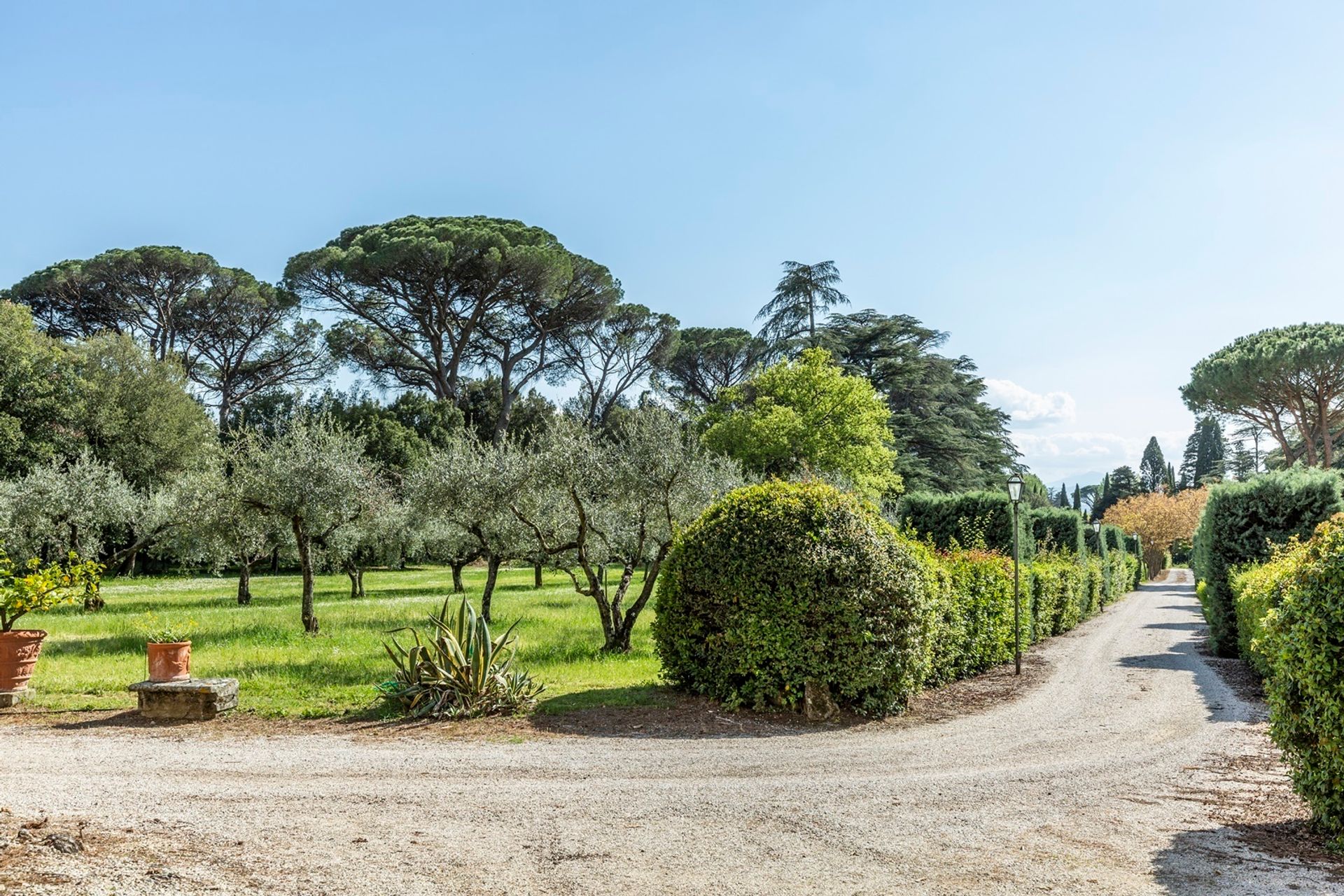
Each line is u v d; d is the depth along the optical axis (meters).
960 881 4.14
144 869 3.88
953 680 11.62
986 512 21.69
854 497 9.58
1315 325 36.44
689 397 48.72
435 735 7.61
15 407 32.38
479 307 42.22
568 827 4.89
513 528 15.54
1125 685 11.23
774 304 38.44
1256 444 72.06
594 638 14.63
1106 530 37.78
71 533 22.69
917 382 39.34
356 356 44.97
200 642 13.98
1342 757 4.73
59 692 9.52
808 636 8.58
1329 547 5.09
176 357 40.78
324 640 14.12
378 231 41.59
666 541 14.25
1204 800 5.74
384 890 3.84
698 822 5.03
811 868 4.29
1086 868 4.34
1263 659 10.53
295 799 5.45
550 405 49.88
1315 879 4.22
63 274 40.56
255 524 16.80
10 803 5.10
